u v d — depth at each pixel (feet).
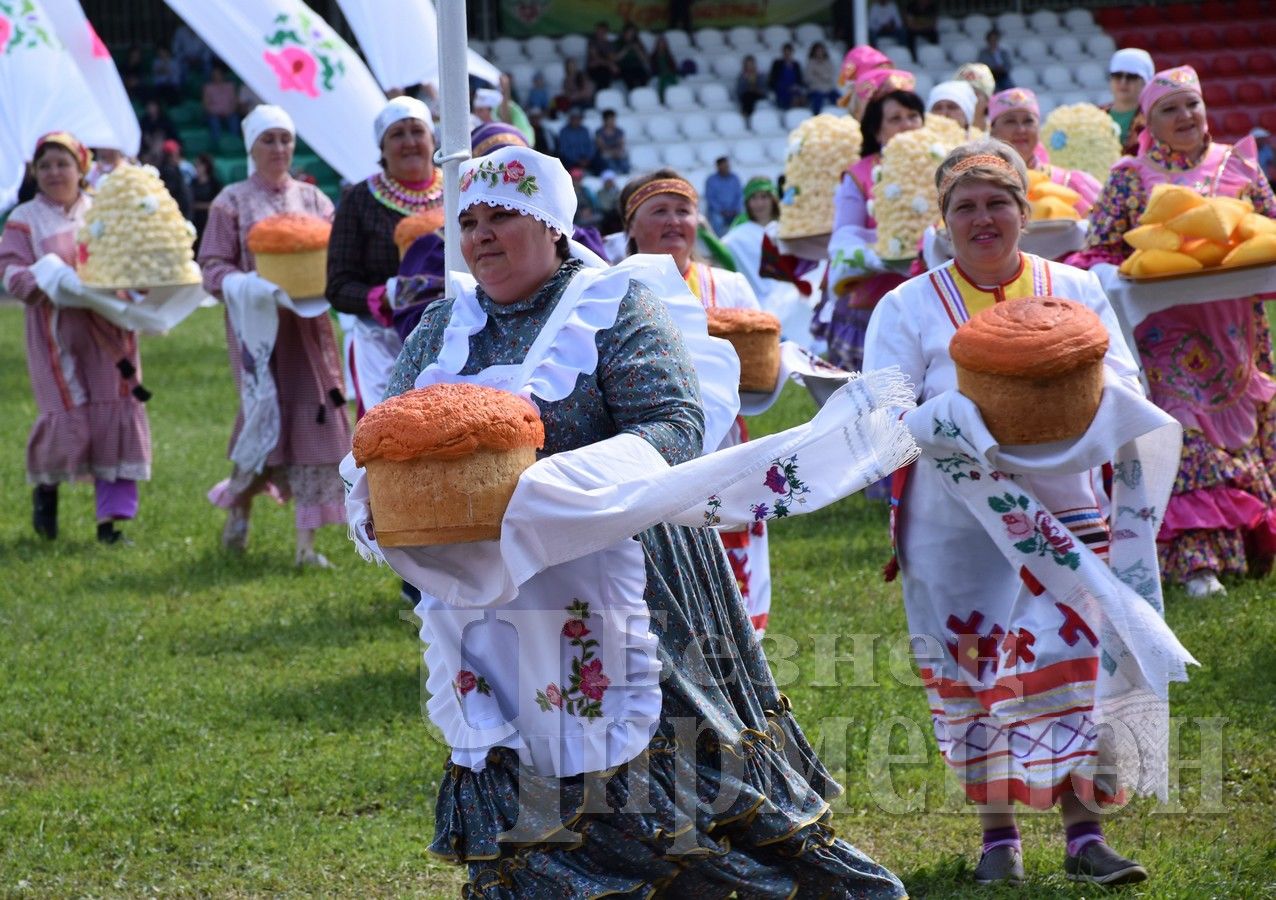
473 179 31.48
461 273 37.14
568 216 31.81
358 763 45.62
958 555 37.22
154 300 73.20
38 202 76.89
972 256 38.09
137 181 72.08
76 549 75.15
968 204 37.88
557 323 31.22
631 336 30.96
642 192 49.21
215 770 45.62
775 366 44.96
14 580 69.05
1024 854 38.09
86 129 94.43
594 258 32.86
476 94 96.68
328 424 70.18
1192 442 58.59
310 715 50.26
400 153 59.11
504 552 28.19
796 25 252.01
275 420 68.95
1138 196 57.00
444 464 27.94
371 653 56.75
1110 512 37.63
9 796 44.65
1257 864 36.37
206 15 86.99
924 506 37.40
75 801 43.73
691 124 225.56
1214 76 251.60
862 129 67.21
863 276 65.05
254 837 41.19
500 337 31.81
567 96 227.81
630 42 235.20
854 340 74.54
